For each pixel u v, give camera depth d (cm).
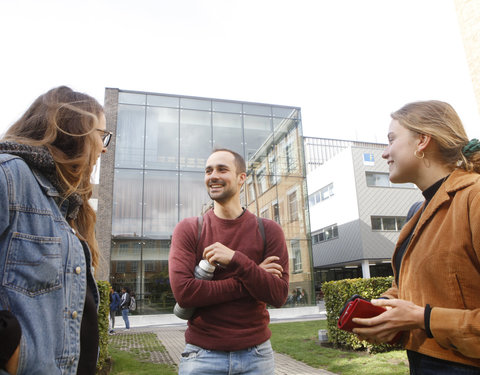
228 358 179
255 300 190
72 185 125
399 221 2644
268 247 209
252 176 1797
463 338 108
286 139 1900
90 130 129
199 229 207
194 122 1809
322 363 591
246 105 1897
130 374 570
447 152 143
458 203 124
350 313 133
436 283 124
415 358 132
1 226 96
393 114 158
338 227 2791
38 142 117
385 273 3219
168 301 1558
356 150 2691
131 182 1658
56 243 111
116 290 1527
